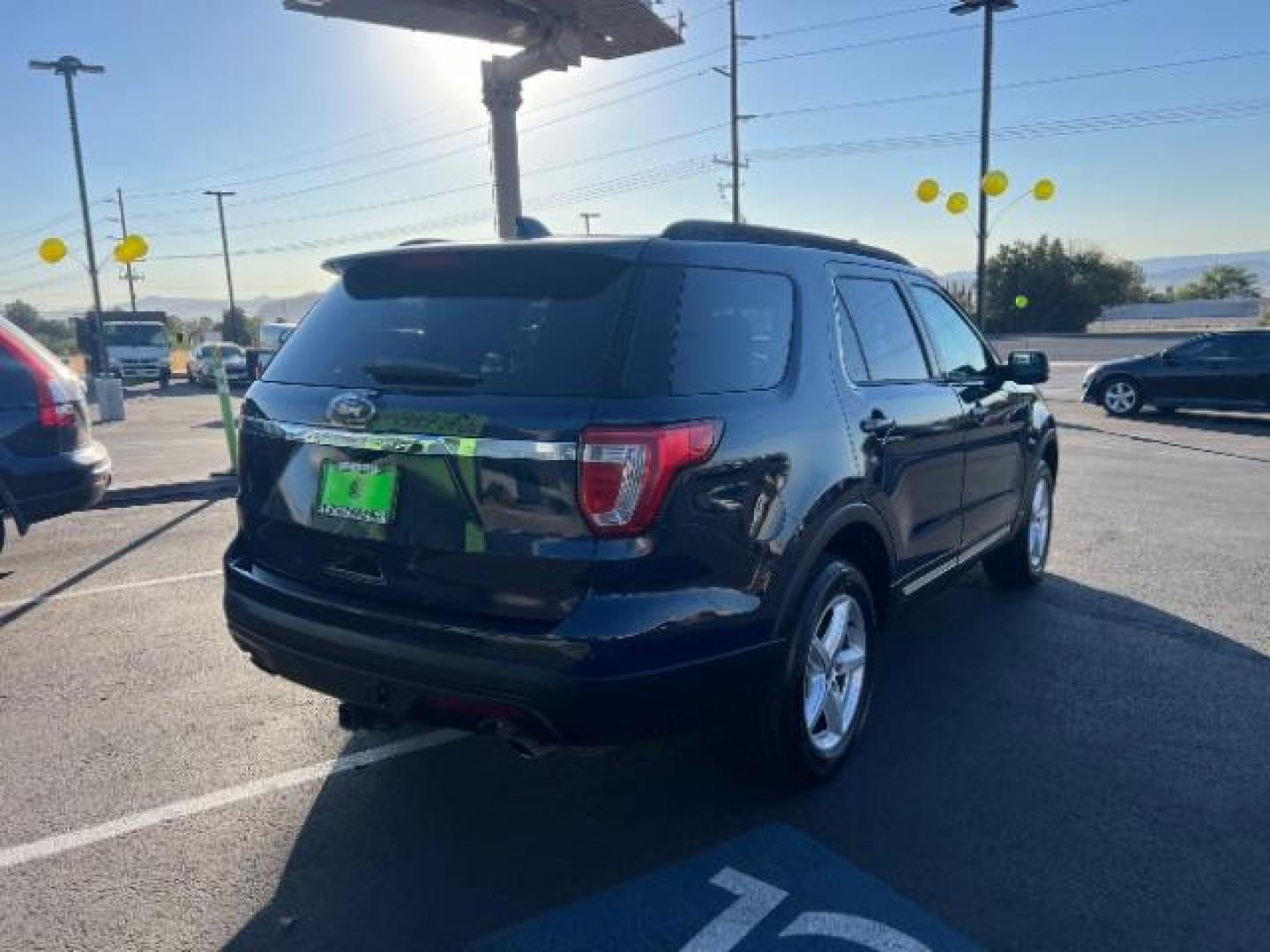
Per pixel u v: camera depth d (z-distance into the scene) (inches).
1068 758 139.8
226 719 155.8
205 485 372.2
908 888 108.2
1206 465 431.5
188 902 106.4
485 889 109.0
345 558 113.3
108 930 101.3
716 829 121.5
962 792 130.0
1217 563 250.2
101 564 255.1
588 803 128.9
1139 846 116.3
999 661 178.9
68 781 134.4
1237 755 140.3
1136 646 186.9
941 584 171.0
